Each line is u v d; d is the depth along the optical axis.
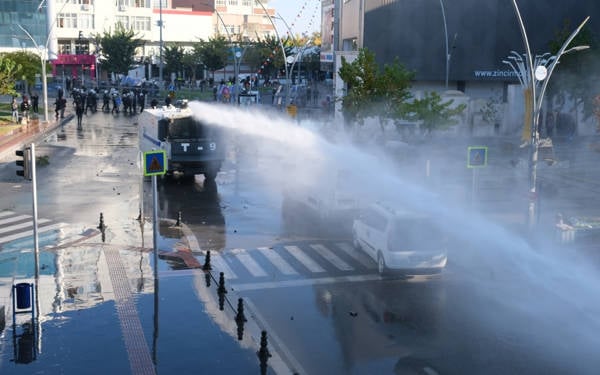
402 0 58.38
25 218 23.89
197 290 16.73
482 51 59.91
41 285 16.81
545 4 60.12
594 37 50.09
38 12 97.62
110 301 15.77
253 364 12.52
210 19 122.88
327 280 17.83
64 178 31.73
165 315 14.95
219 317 14.93
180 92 85.25
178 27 120.19
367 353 13.22
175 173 33.84
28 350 12.94
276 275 18.19
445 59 59.66
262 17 140.75
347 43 65.81
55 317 14.68
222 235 22.20
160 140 30.27
